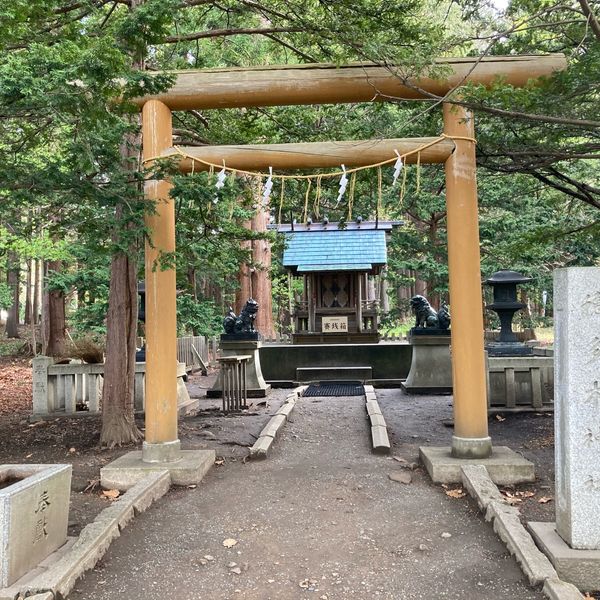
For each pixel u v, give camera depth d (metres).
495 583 3.65
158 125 6.24
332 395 11.47
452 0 5.69
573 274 3.82
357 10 7.12
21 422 9.05
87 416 9.09
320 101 6.26
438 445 7.17
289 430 8.15
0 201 5.05
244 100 6.23
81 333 14.20
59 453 7.02
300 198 11.12
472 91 4.75
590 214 10.59
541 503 4.98
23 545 3.44
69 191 5.17
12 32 4.93
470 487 5.23
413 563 3.98
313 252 14.49
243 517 4.88
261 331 20.64
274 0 8.30
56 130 7.43
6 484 3.94
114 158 5.43
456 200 6.14
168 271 6.16
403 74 5.47
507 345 9.29
